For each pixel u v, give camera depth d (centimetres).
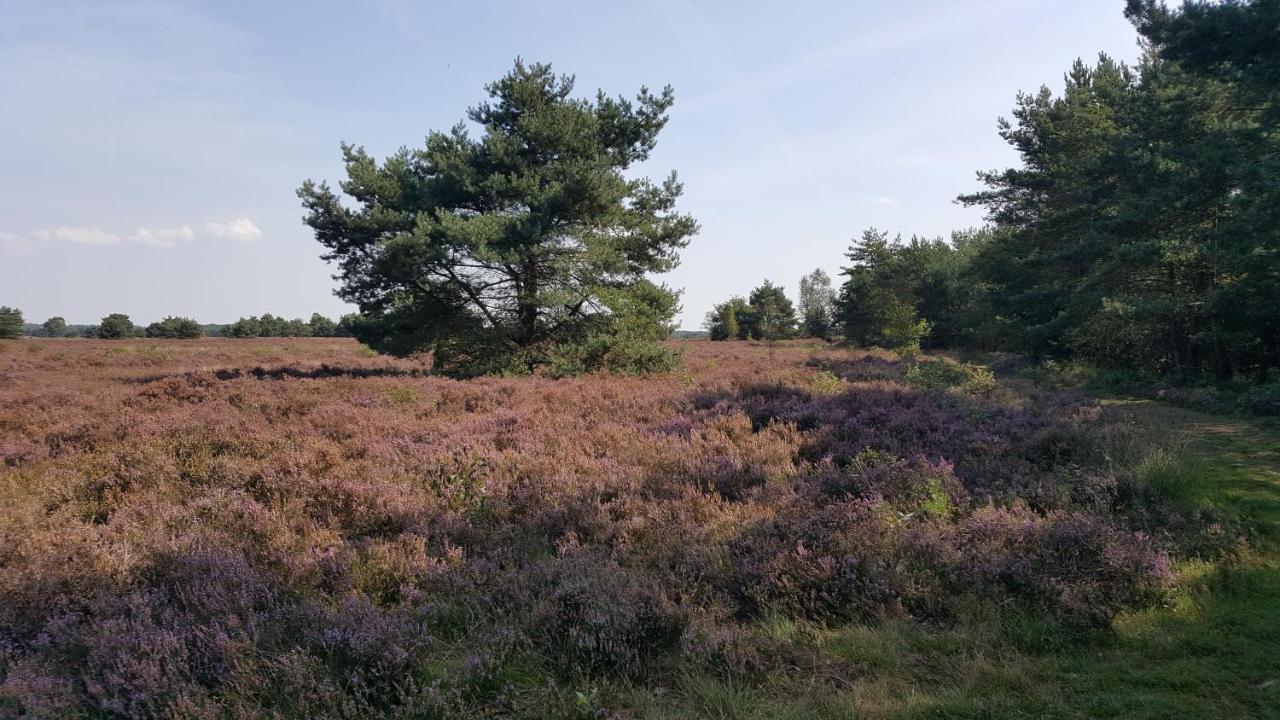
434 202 1931
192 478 703
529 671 366
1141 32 1734
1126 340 2236
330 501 609
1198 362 1986
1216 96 1773
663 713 327
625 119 2141
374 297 2094
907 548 496
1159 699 334
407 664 357
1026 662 375
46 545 493
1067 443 787
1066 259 2347
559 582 437
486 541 536
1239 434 999
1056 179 2712
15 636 379
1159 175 1795
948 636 402
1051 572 453
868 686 351
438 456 758
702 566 484
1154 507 592
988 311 3347
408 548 510
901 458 753
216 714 315
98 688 321
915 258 5153
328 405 1114
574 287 1970
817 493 631
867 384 1418
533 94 2056
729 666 362
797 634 412
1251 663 367
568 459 768
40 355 2897
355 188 1992
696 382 1507
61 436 931
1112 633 405
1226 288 1598
